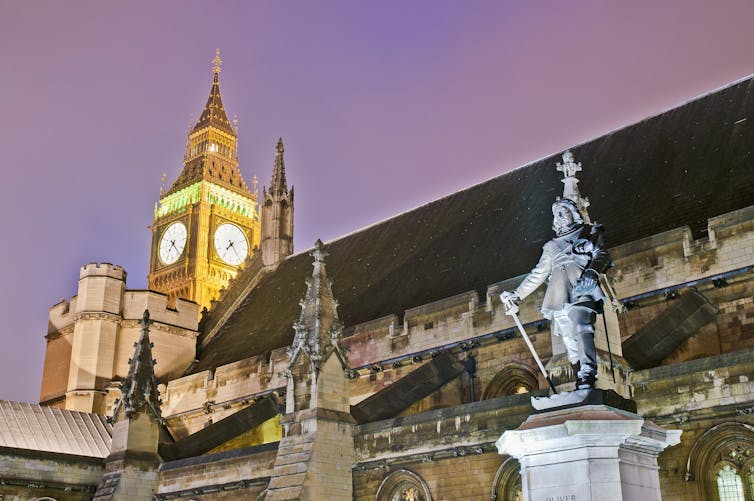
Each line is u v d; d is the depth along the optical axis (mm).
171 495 37375
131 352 56594
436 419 29453
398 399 34781
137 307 57281
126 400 39375
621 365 25828
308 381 32031
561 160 47156
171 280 116125
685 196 36938
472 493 27844
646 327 29938
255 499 33656
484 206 48219
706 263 31500
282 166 65500
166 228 120250
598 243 12820
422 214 52531
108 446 46531
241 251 120000
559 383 25984
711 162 38156
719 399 24188
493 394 36000
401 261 48438
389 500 30297
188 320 58969
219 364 53156
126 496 37469
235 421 41156
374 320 41406
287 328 50750
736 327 30672
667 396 25219
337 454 31047
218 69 136500
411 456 29625
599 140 46719
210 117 128375
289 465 30672
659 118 44750
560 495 11086
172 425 50156
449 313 38281
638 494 11148
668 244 32562
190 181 121562
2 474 38688
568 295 12625
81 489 40844
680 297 32094
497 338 36250
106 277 56969
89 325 55625
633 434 11016
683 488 24359
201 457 36844
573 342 12492
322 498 30031
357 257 53156
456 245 46000
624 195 40188
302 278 56812
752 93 41219
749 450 23641
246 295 61344
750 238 30656
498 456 27531
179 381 50938
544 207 43750
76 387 54062
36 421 45750
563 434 11117
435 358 37344
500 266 40844
